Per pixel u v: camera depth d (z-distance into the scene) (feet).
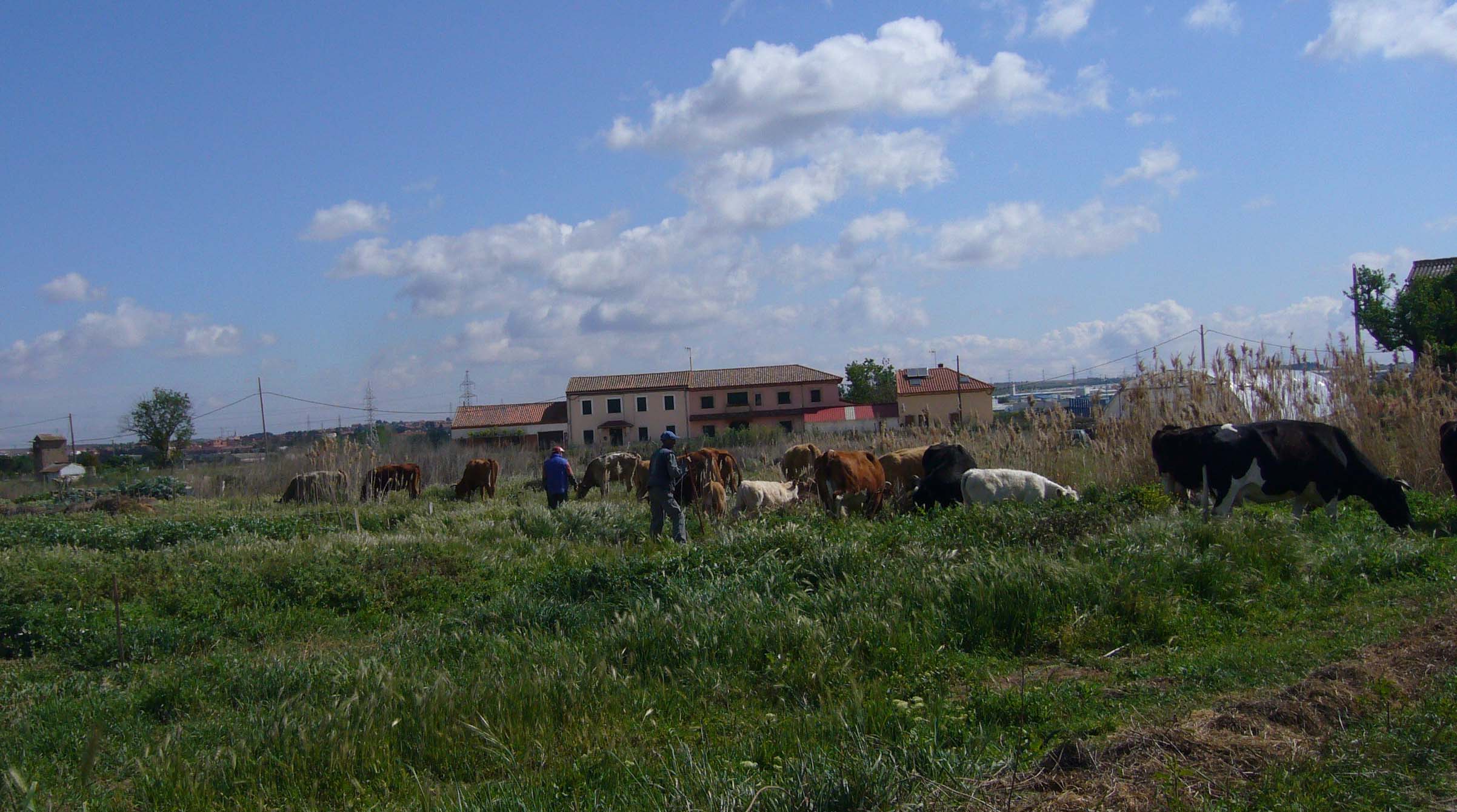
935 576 26.48
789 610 24.57
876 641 22.85
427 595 35.47
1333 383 48.47
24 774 17.93
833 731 17.56
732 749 17.38
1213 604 25.73
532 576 37.70
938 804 13.83
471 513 62.28
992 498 43.50
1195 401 48.32
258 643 31.35
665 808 14.56
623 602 28.32
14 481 154.20
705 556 31.37
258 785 17.40
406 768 17.90
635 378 233.96
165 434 200.95
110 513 81.41
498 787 16.65
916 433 70.28
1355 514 40.24
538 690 20.29
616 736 18.75
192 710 23.30
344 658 25.29
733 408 225.97
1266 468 37.04
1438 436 44.62
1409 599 24.85
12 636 31.04
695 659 22.25
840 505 47.75
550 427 227.81
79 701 23.99
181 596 34.99
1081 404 130.31
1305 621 24.08
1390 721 15.28
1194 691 19.06
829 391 227.61
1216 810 12.92
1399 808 12.71
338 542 44.62
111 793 18.11
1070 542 31.19
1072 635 23.21
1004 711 18.33
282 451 165.37
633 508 61.16
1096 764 14.73
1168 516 34.32
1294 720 16.08
